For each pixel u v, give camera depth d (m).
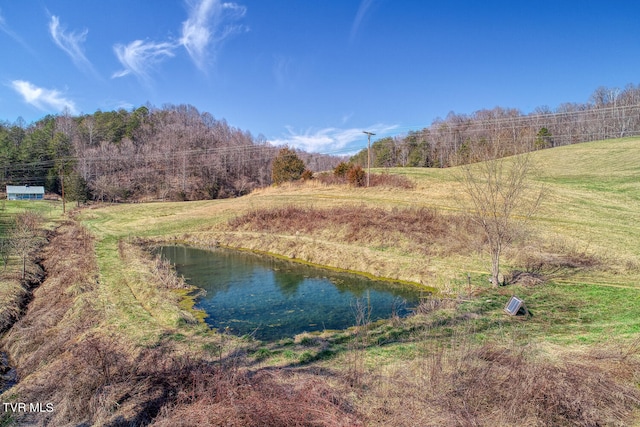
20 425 6.55
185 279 19.53
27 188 58.66
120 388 7.05
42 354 9.84
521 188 14.38
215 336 10.84
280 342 10.45
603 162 42.31
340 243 24.42
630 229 21.81
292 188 47.22
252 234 29.52
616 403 5.69
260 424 5.30
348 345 9.66
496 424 5.25
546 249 18.91
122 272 18.28
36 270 18.89
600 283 14.41
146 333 10.73
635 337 8.69
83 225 34.50
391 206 30.64
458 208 28.27
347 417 5.58
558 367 6.59
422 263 19.12
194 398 6.25
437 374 6.59
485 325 10.69
